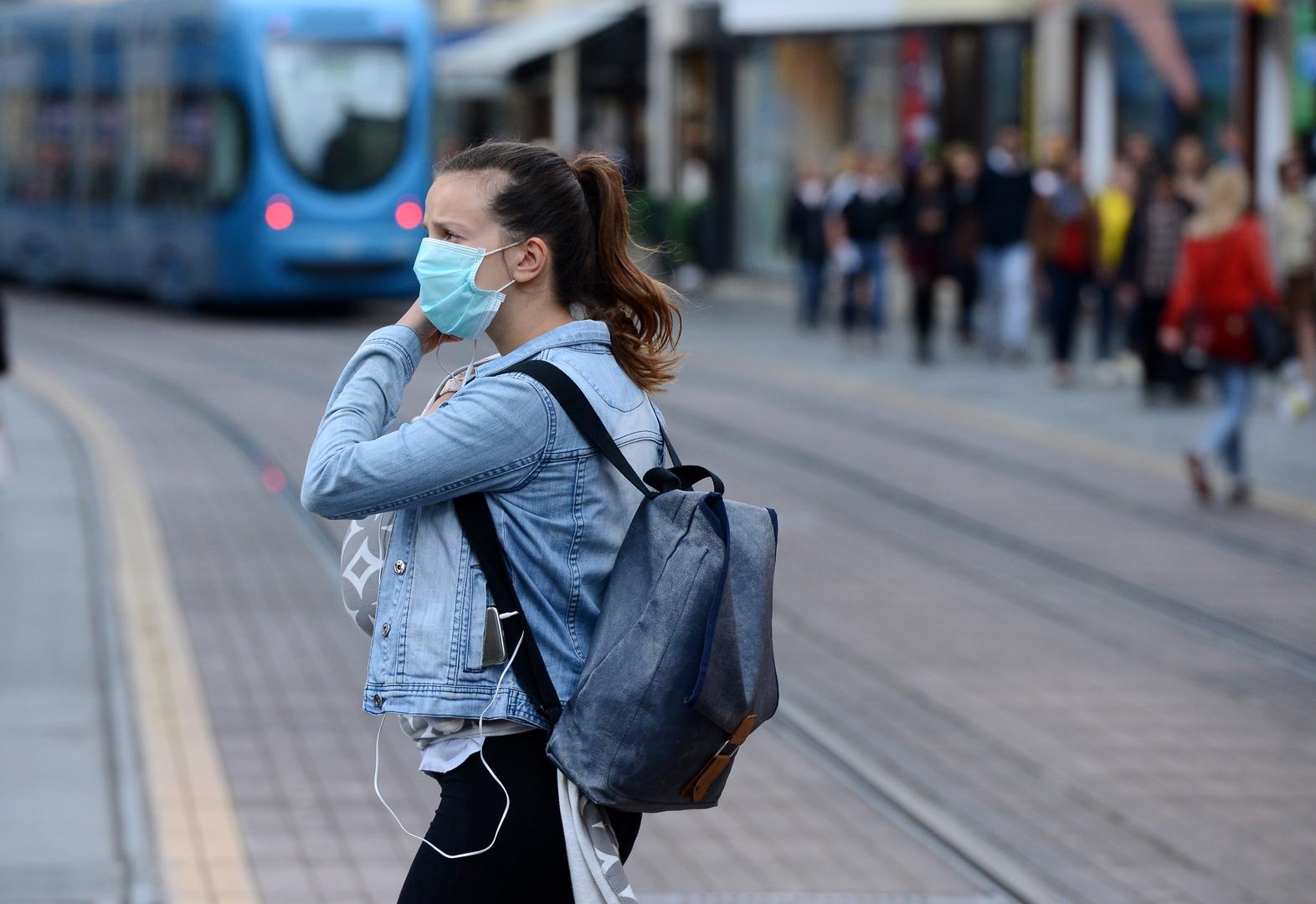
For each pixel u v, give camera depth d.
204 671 21.36
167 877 14.97
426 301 8.41
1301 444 39.22
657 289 8.78
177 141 67.75
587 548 8.35
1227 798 17.70
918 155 73.12
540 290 8.54
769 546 8.20
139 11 70.94
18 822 16.14
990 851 16.08
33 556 27.47
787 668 22.14
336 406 8.41
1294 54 61.69
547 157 8.46
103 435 39.78
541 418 8.17
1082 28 67.06
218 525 30.17
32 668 21.27
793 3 78.88
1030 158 68.75
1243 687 21.56
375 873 15.24
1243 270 31.80
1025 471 35.78
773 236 83.44
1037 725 19.98
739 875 15.54
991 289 53.97
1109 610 25.20
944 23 71.56
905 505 32.56
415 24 65.12
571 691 8.28
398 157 64.62
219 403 45.00
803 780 18.14
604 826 8.31
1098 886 15.41
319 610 24.52
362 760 18.27
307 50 63.94
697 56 87.75
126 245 72.38
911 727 19.84
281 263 63.59
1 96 84.94
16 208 83.06
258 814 16.61
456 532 8.26
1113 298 49.69
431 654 8.19
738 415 42.97
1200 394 45.03
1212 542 29.42
